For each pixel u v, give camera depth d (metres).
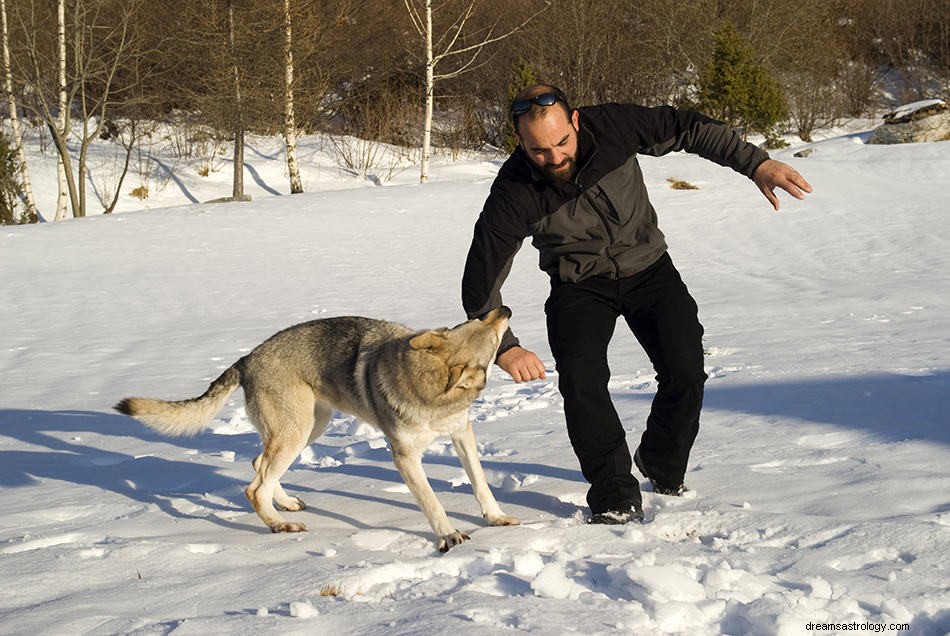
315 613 3.21
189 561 4.03
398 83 42.56
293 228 22.86
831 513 4.20
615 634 2.91
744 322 12.54
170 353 11.95
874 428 5.85
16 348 12.75
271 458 4.86
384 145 39.75
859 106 46.06
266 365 5.01
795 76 42.91
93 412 8.56
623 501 4.34
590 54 40.31
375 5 39.94
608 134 4.29
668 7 40.66
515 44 40.81
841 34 47.66
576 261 4.48
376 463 6.12
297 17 32.62
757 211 23.69
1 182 28.70
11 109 32.34
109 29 33.38
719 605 3.04
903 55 47.84
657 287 4.52
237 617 3.22
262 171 36.56
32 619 3.31
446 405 4.34
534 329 12.68
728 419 6.52
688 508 4.48
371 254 20.25
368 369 4.64
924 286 15.12
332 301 15.84
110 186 33.66
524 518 4.62
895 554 3.54
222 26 32.16
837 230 21.58
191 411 5.15
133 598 3.53
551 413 7.39
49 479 6.09
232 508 5.23
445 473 5.68
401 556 4.05
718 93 34.78
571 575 3.50
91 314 15.21
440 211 24.55
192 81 35.12
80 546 4.31
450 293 16.44
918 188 25.56
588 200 4.28
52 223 23.64
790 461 5.25
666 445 4.62
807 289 15.89
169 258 19.78
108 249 20.56
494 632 2.94
